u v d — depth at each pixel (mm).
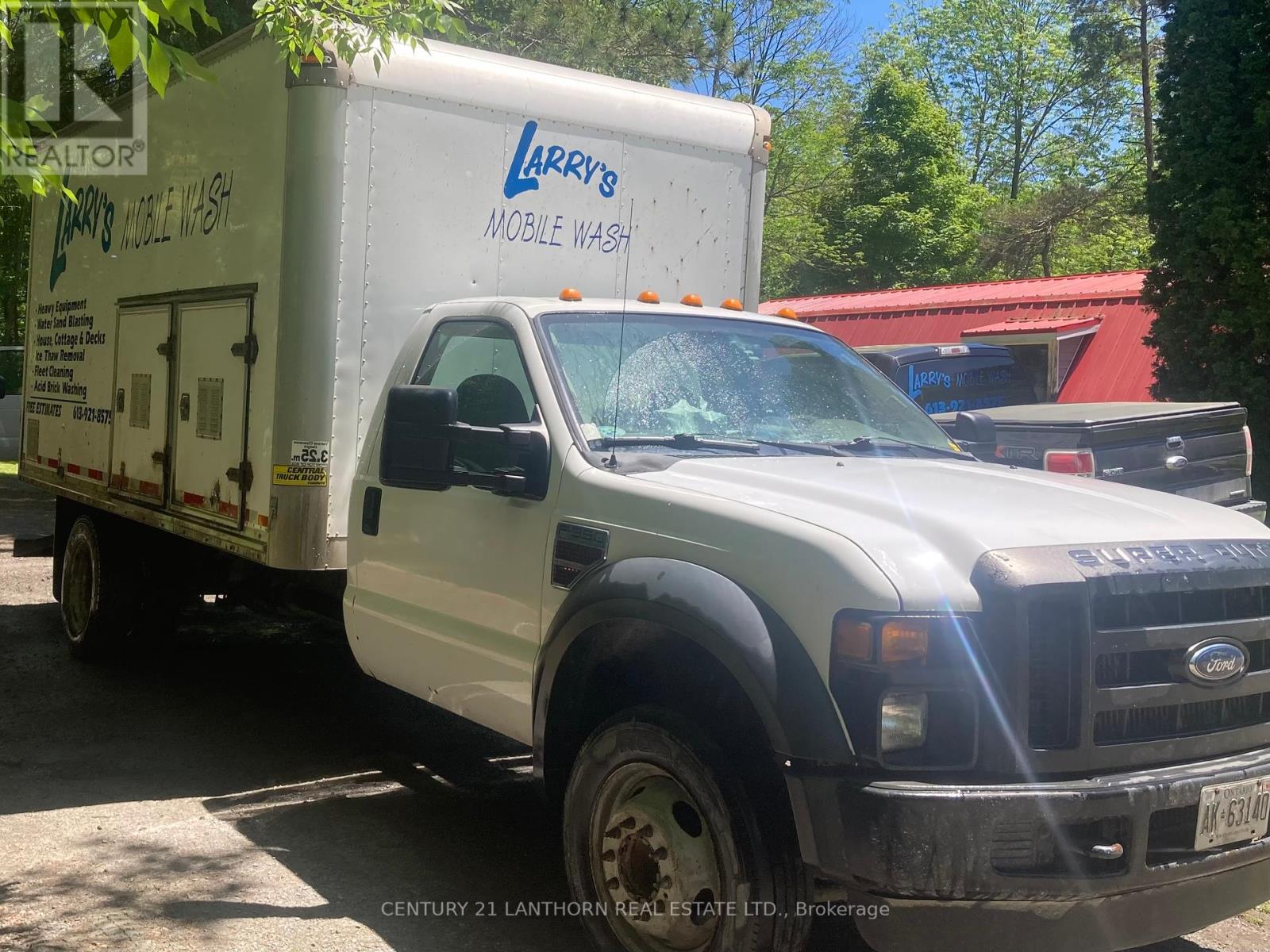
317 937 4102
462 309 5055
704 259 6676
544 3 17828
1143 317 14625
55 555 8562
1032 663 3193
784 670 3248
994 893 3047
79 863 4711
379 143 5523
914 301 17516
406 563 4910
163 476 6773
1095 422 7727
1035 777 3158
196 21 11992
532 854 4949
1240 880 3518
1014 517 3541
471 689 4555
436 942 4094
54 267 8672
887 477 4000
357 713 7078
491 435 4230
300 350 5398
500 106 5859
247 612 10062
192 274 6457
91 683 7555
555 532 4148
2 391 12914
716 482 3896
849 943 4215
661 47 19625
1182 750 3367
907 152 45062
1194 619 3418
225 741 6445
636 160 6371
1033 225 39000
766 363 4953
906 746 3137
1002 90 53656
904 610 3156
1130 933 3291
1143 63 33094
